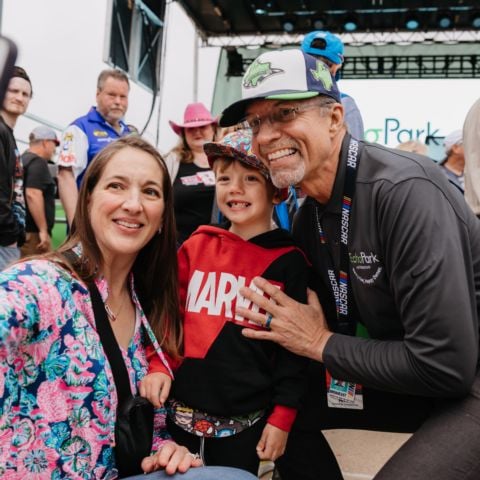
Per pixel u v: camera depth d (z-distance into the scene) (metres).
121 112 3.36
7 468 1.07
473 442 1.33
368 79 10.71
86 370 1.18
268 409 1.61
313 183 1.52
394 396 1.68
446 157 4.02
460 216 1.39
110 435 1.22
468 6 9.83
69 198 3.21
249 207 1.66
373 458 2.55
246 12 10.08
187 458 1.25
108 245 1.31
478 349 1.42
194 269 1.68
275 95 1.41
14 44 0.63
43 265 1.19
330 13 10.21
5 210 2.59
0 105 0.62
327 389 1.68
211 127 3.25
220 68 11.05
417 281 1.31
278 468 1.84
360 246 1.46
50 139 4.68
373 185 1.42
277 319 1.51
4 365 1.05
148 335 1.45
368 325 1.58
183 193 3.07
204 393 1.53
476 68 10.61
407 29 10.53
